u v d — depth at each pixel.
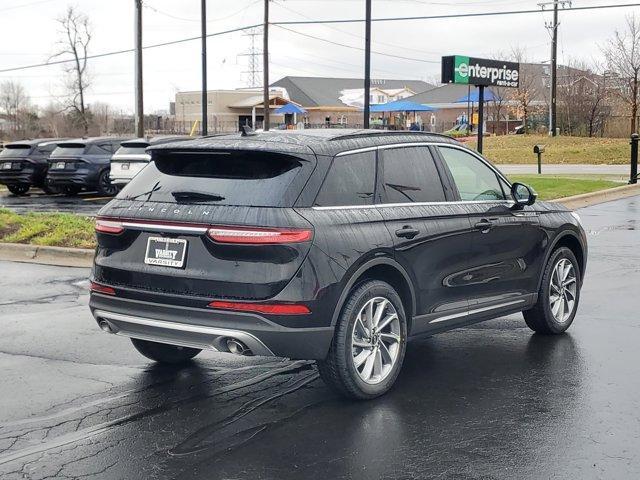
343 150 5.60
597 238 13.72
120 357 6.73
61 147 23.17
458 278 6.29
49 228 13.08
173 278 5.20
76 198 22.86
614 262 11.33
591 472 4.37
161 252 5.28
